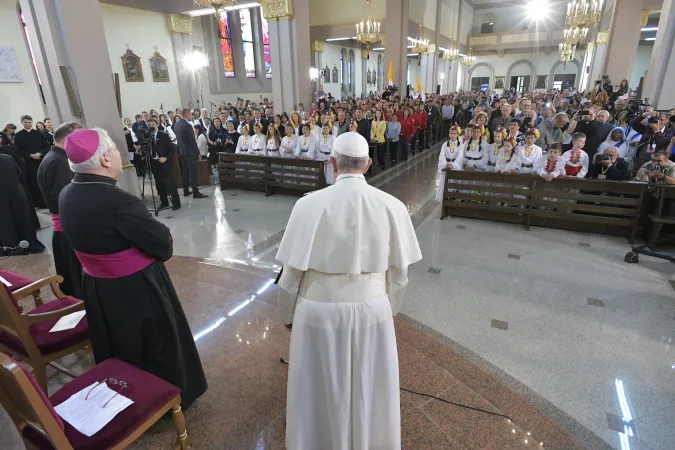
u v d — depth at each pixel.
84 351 2.74
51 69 4.81
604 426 2.23
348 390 1.50
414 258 1.53
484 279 3.95
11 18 8.90
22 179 4.65
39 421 1.34
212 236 5.21
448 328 3.15
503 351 2.87
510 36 29.58
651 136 5.62
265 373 2.50
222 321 3.07
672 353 2.84
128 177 5.49
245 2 11.80
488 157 5.72
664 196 4.38
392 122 9.28
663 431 2.20
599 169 5.06
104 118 5.15
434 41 20.17
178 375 2.00
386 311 1.51
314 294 1.48
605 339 3.00
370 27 13.26
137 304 1.84
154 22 13.42
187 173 7.18
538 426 2.14
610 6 18.66
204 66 15.84
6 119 9.04
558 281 3.89
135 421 1.59
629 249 4.64
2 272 2.70
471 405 2.26
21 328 2.03
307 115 8.64
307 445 1.61
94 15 4.91
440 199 5.86
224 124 10.05
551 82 30.44
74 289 2.83
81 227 1.70
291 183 6.97
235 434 2.04
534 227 5.45
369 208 1.42
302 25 9.47
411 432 2.06
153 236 1.78
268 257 4.52
